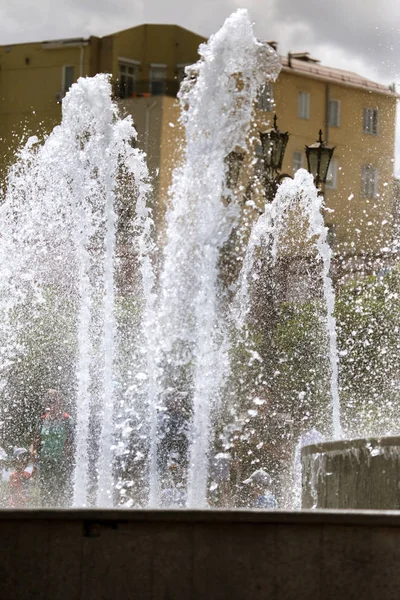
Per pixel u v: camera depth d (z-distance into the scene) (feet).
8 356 78.43
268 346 80.94
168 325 45.73
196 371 44.57
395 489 27.45
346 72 220.64
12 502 52.39
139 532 20.10
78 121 58.23
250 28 42.55
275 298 80.43
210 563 20.01
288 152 214.28
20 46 221.66
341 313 91.35
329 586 19.89
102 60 216.33
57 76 219.61
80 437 52.11
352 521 19.94
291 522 19.98
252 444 61.67
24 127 220.43
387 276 94.17
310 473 31.94
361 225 191.21
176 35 215.72
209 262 44.68
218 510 20.06
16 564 20.07
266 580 19.94
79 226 58.39
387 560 19.89
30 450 55.11
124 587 20.01
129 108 201.16
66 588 20.02
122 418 60.29
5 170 172.14
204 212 44.27
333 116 218.38
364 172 215.31
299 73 213.66
